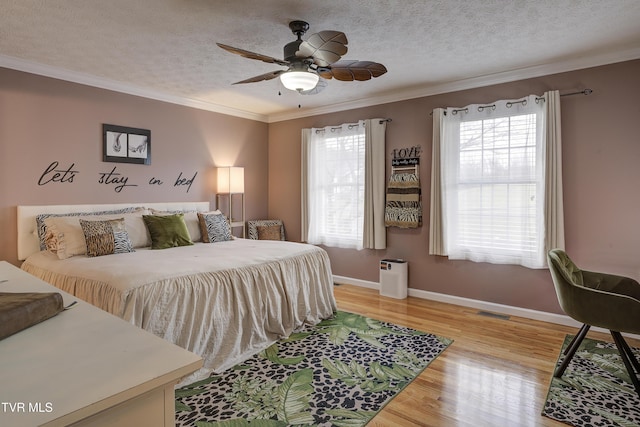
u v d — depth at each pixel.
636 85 3.10
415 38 2.90
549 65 3.44
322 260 3.73
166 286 2.40
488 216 3.79
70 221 3.23
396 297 4.35
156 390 0.74
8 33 2.77
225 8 2.42
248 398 2.20
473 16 2.54
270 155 5.78
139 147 4.21
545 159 3.41
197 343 2.50
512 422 1.97
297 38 2.76
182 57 3.27
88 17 2.53
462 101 4.00
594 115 3.28
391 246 4.59
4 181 3.28
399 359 2.72
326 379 2.43
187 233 3.88
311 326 3.42
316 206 5.14
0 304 0.98
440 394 2.25
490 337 3.15
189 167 4.75
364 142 4.68
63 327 0.99
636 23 2.64
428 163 4.25
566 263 2.72
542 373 2.51
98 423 0.66
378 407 2.11
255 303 2.94
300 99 4.71
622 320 2.17
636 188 3.12
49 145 3.53
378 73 2.62
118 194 4.05
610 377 2.45
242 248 3.61
